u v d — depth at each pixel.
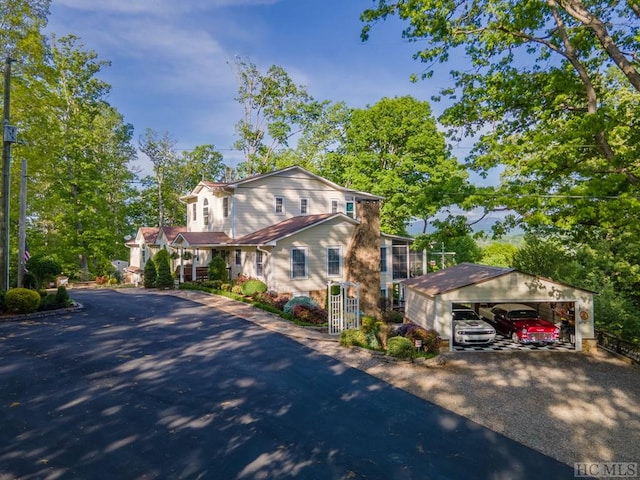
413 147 33.28
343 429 7.83
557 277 20.45
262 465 6.38
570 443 7.69
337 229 24.06
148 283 27.61
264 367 11.24
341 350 13.40
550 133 12.84
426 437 7.68
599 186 10.52
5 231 17.88
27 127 21.70
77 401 8.45
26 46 19.73
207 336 14.09
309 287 23.11
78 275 34.84
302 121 41.31
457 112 15.23
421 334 14.05
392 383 10.66
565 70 13.35
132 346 12.55
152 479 5.88
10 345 12.09
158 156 42.84
